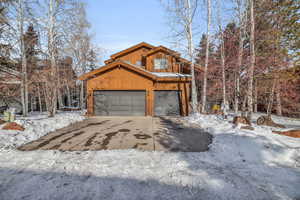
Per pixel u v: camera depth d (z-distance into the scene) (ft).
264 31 29.86
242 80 31.55
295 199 8.07
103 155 13.65
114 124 29.30
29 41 38.22
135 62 58.44
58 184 9.15
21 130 20.71
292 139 16.65
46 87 33.60
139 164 11.80
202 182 9.47
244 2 31.32
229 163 12.21
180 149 15.46
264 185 9.27
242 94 32.45
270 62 29.32
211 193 8.51
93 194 8.32
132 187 8.95
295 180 9.82
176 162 12.19
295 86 40.06
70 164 11.75
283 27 33.14
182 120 33.71
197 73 57.82
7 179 9.63
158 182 9.44
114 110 40.45
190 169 11.09
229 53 35.68
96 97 40.42
